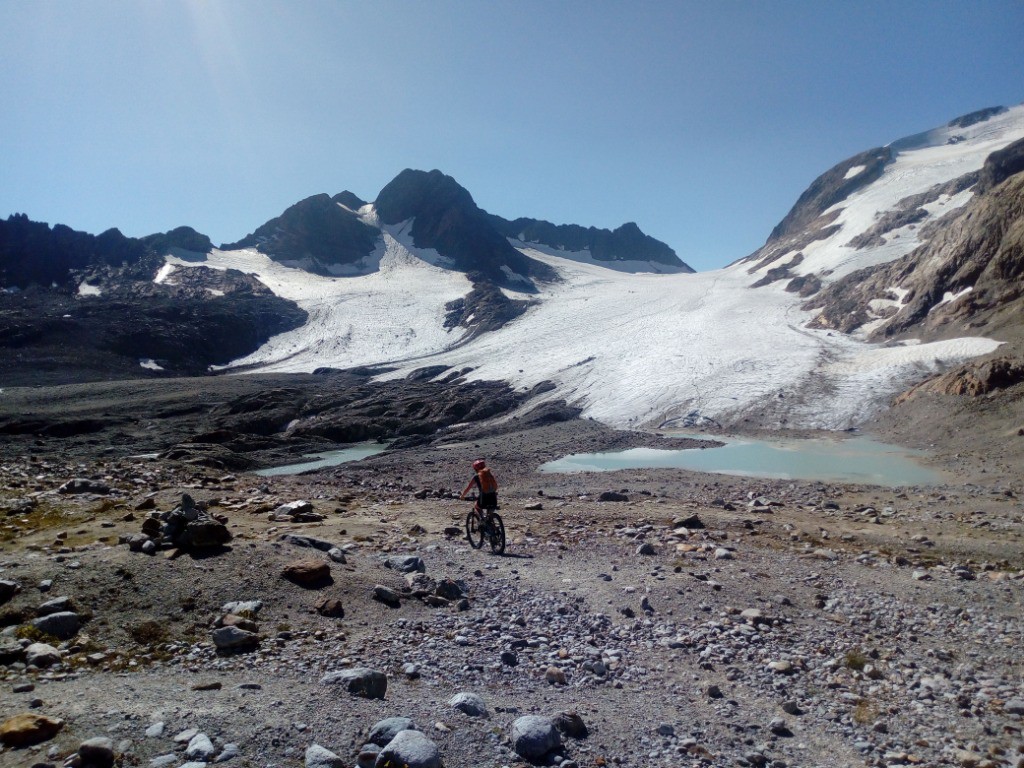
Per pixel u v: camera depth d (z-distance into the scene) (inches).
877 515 748.6
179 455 1254.3
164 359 3508.9
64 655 275.4
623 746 241.4
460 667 298.4
